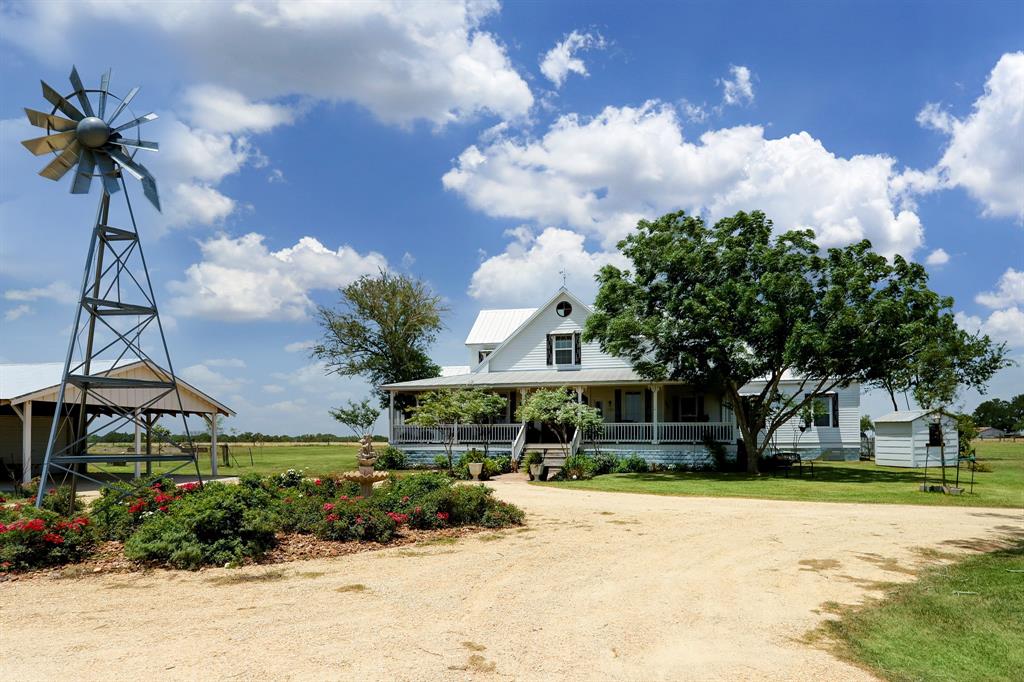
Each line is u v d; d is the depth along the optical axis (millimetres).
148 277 13109
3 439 25984
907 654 5902
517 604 7250
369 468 13906
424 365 49406
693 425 27250
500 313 38406
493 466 24719
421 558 9555
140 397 23000
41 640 5914
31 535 8852
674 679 5234
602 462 26391
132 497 11609
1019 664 5668
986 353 34250
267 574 8523
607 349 24953
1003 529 12266
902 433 29219
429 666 5355
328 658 5492
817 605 7418
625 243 25172
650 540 11070
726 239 24188
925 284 22750
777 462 27031
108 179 12695
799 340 21953
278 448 59219
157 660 5395
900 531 12039
